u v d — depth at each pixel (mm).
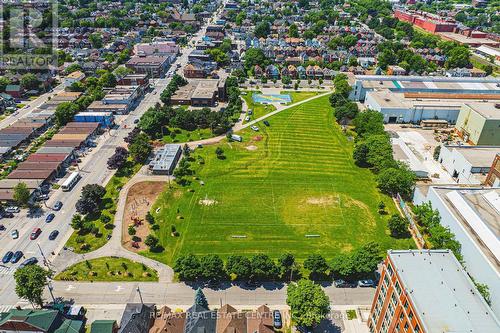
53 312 98750
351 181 167750
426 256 94188
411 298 80812
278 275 117562
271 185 163000
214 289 113062
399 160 176125
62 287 112625
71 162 178000
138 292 111312
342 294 111688
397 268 89125
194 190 158500
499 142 197375
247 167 176250
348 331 101125
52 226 137125
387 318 92312
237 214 144250
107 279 115375
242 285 114750
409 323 80750
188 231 135125
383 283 95938
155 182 163500
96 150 189125
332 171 175125
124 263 120688
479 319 77562
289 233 134875
